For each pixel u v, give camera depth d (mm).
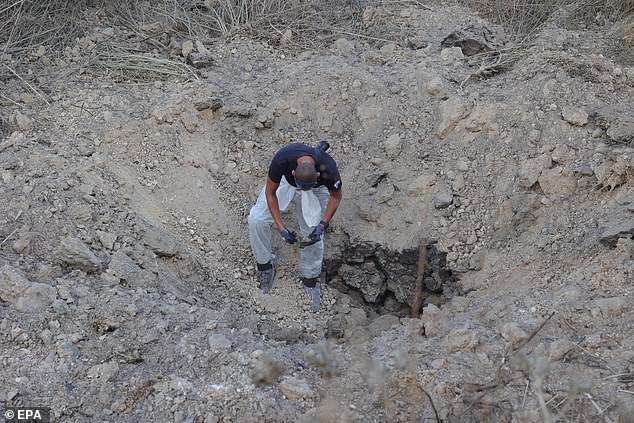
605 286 3975
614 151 4719
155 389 3557
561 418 3285
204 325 3941
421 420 3354
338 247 5152
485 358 3605
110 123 5125
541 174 4840
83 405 3492
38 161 4711
